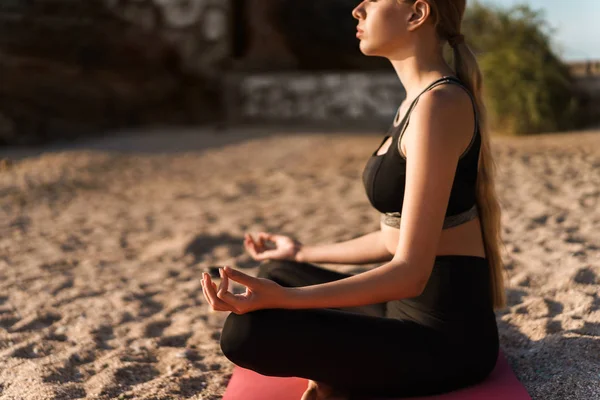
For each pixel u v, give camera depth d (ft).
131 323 10.16
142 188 22.18
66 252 14.48
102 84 40.45
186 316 10.41
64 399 7.53
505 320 9.20
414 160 6.00
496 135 28.09
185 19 45.96
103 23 43.37
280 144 31.91
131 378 8.18
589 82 29.50
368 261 7.80
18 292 11.61
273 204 18.94
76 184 22.38
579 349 7.82
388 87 43.78
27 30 37.99
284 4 51.65
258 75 46.26
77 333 9.66
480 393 6.63
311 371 6.19
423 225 5.92
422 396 6.56
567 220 14.03
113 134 38.14
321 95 44.39
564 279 10.22
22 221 17.48
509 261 11.67
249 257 13.60
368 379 6.30
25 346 9.05
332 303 5.88
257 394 7.14
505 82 27.81
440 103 6.07
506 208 15.42
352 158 26.22
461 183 6.39
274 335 5.97
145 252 14.48
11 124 34.40
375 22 6.55
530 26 29.68
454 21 6.57
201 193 21.08
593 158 20.80
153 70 44.04
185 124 43.75
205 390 7.79
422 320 6.42
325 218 16.78
